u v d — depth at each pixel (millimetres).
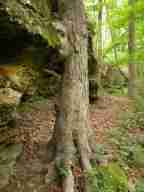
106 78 17109
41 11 5203
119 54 19594
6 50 4891
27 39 4617
